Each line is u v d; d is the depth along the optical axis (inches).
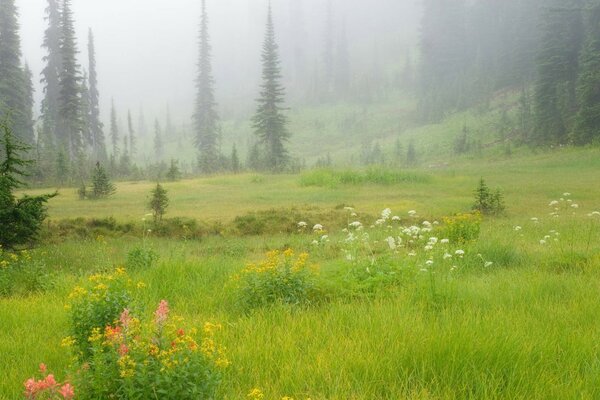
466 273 370.9
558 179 1318.9
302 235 679.1
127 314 166.7
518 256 424.2
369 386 160.6
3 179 487.8
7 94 2146.9
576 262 383.6
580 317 234.8
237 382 170.9
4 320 258.5
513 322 222.7
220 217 831.1
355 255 351.6
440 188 1210.6
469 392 155.7
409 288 287.6
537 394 154.3
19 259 472.7
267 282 286.4
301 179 1413.6
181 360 151.4
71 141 2347.4
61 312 269.4
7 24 2186.3
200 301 298.5
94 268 470.6
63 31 2341.3
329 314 246.2
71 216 870.4
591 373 166.9
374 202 992.9
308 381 169.5
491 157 2588.6
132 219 809.5
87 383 151.0
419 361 177.9
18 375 181.3
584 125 2169.0
